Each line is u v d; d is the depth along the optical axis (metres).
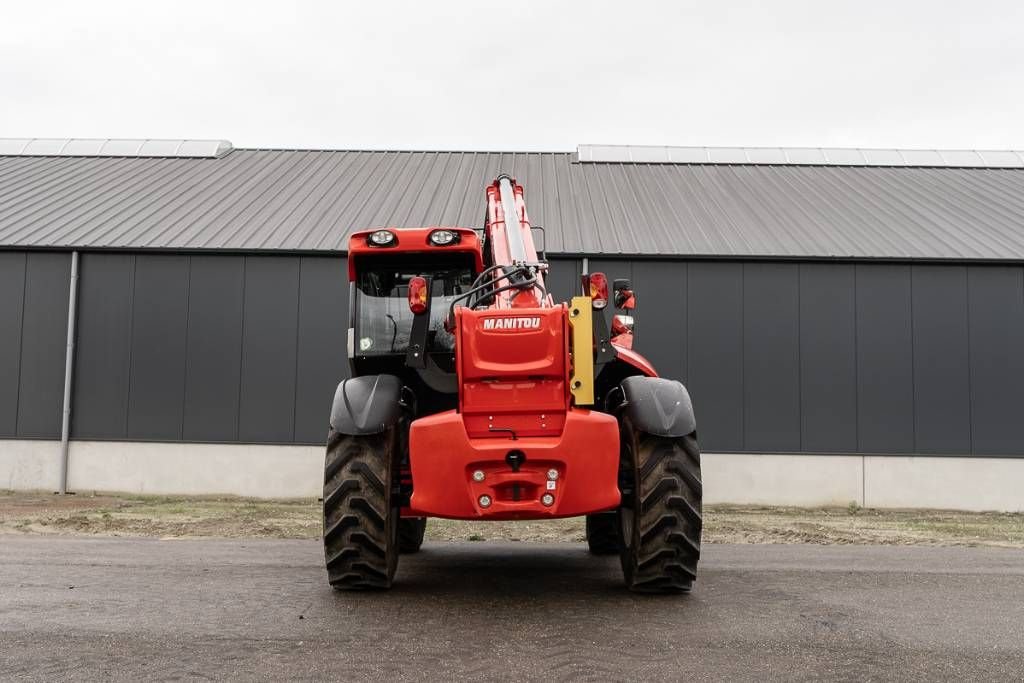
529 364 4.58
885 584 5.49
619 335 5.72
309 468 14.03
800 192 18.36
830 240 14.71
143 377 14.26
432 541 8.22
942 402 13.75
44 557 6.54
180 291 14.36
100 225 15.35
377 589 5.09
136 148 21.33
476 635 3.95
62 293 14.49
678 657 3.58
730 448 13.70
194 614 4.39
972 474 13.62
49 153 21.17
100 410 14.23
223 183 18.45
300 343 14.21
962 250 14.18
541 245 14.23
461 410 4.61
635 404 4.95
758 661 3.53
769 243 14.52
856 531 9.55
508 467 4.46
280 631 4.02
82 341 14.34
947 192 18.39
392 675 3.30
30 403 14.34
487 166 20.36
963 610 4.66
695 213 16.52
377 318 5.92
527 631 4.03
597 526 6.85
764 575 5.81
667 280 13.93
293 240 14.72
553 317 4.61
